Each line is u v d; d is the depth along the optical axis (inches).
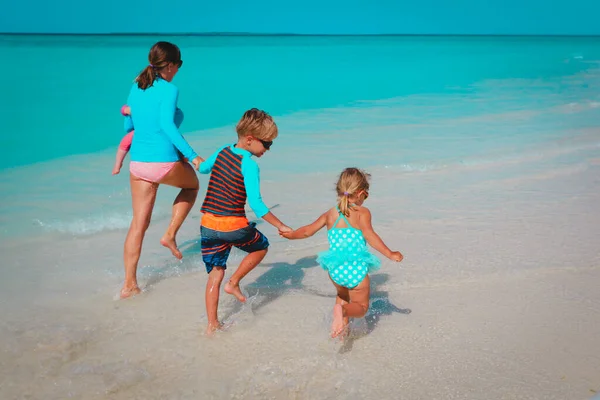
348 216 157.8
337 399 125.7
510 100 648.4
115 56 1240.2
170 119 175.5
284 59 1304.1
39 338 150.7
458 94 706.8
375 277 188.5
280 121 495.5
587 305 166.9
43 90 660.7
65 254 210.4
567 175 319.9
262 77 871.7
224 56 1371.8
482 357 141.3
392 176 318.7
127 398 126.4
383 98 663.8
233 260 208.2
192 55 1403.8
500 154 367.6
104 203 266.2
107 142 407.2
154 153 178.4
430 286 181.8
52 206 260.2
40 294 177.8
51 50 1515.7
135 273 179.8
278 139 415.2
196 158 175.5
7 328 155.3
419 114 540.4
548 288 178.2
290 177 315.0
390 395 126.9
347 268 154.4
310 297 179.6
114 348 147.7
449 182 306.8
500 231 229.8
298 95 676.1
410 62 1306.6
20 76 792.3
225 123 481.7
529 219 244.2
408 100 645.9
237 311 169.6
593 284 180.5
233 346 149.2
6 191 281.7
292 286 187.8
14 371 135.4
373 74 973.2
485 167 338.6
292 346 148.9
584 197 276.8
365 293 155.6
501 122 495.2
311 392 128.6
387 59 1403.8
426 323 158.7
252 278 193.8
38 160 349.7
